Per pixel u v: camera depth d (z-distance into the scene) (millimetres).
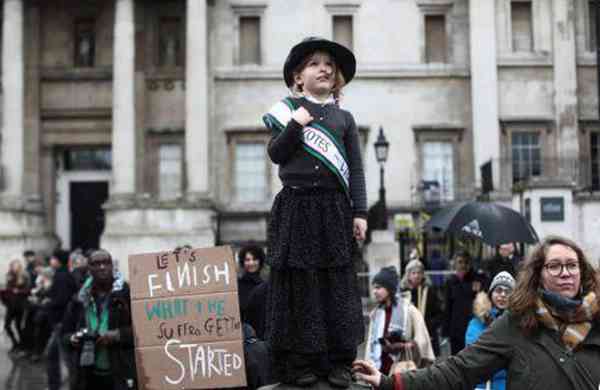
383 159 29328
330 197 5301
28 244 38375
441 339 16969
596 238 28906
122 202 38375
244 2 42281
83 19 42719
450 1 42406
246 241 40812
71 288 17078
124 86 39188
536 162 41406
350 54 5527
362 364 5496
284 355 5328
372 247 29516
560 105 41344
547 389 5312
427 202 40875
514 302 5527
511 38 41969
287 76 5648
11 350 23609
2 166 39594
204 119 39406
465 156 41781
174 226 38062
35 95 41969
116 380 9414
